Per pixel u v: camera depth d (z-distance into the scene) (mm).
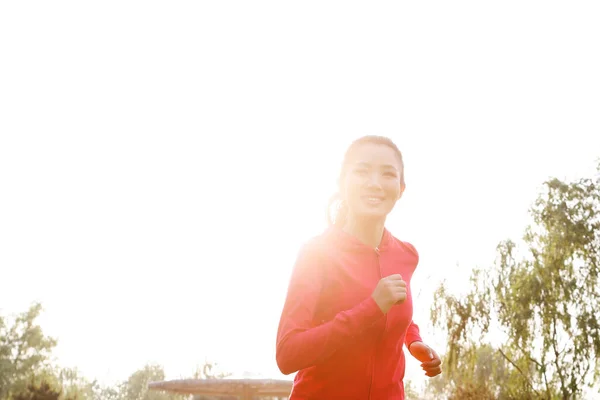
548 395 19703
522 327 19984
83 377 52656
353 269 1706
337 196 1861
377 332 1647
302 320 1598
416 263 1902
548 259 20344
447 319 21578
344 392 1645
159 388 11000
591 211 20562
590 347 19328
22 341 49281
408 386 22359
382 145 1781
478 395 20828
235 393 10508
